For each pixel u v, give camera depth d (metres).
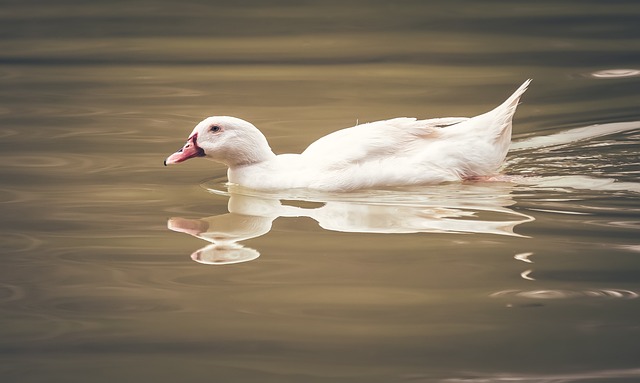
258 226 11.69
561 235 11.05
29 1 28.36
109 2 28.22
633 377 8.05
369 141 13.08
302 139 15.88
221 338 8.84
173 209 12.42
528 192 12.73
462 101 18.17
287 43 23.27
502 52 21.89
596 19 24.83
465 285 9.79
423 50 22.27
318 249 10.85
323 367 8.27
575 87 18.95
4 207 12.50
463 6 26.83
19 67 21.14
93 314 9.34
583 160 14.31
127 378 8.14
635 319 9.02
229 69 20.98
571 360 8.32
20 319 9.24
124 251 10.91
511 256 10.48
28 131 16.39
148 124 16.91
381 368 8.24
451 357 8.41
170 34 24.34
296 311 9.34
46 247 11.05
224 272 10.28
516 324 8.98
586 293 9.55
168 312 9.37
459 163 13.12
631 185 12.96
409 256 10.56
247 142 13.37
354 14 26.30
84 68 21.09
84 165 14.52
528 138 15.77
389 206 12.28
